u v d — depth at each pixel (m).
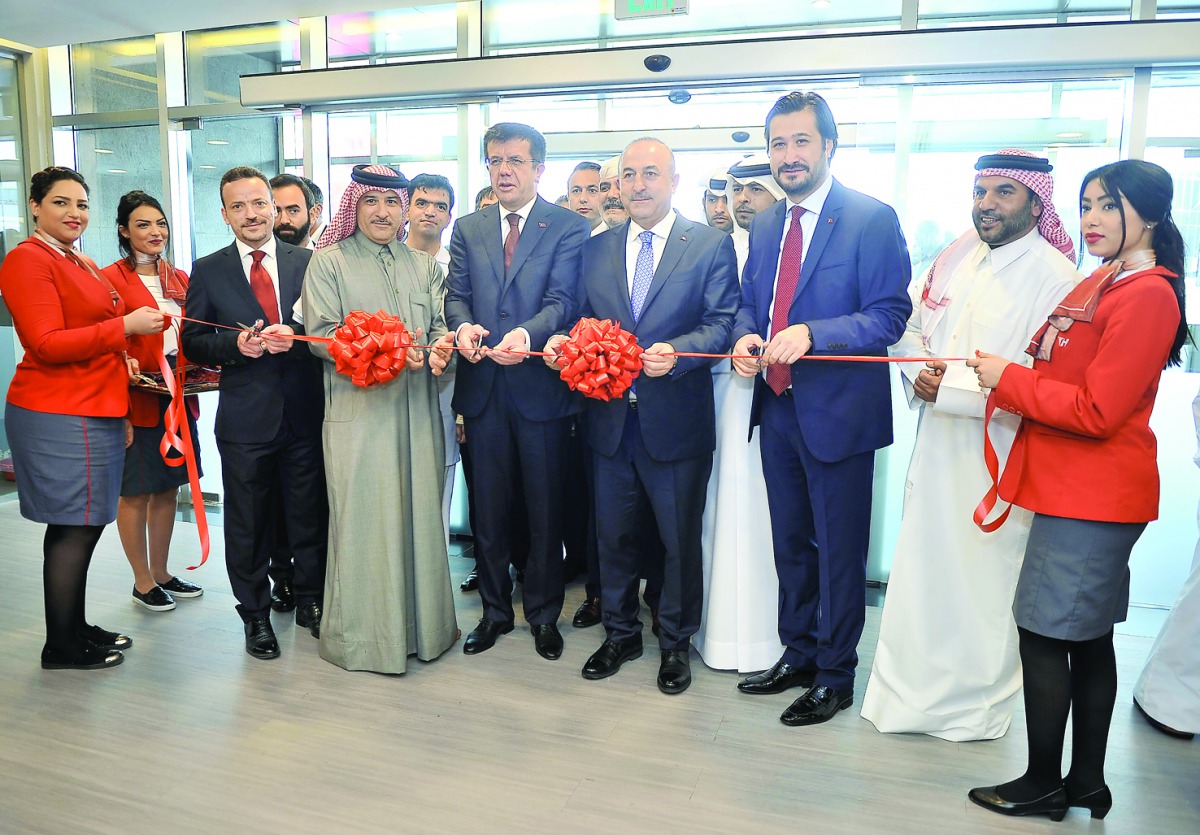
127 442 3.12
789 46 3.70
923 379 2.31
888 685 2.43
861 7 4.00
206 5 4.09
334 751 2.28
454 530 4.46
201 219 5.20
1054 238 2.27
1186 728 2.39
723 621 2.77
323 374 3.05
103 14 4.24
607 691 2.66
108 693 2.61
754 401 2.55
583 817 2.00
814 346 2.26
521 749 2.30
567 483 3.66
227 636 3.07
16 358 5.27
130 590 3.53
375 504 2.72
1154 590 3.48
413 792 2.09
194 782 2.13
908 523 2.40
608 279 2.71
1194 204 3.51
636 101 4.29
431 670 2.80
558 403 2.80
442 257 3.71
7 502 4.93
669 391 2.59
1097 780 2.00
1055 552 1.91
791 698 2.62
